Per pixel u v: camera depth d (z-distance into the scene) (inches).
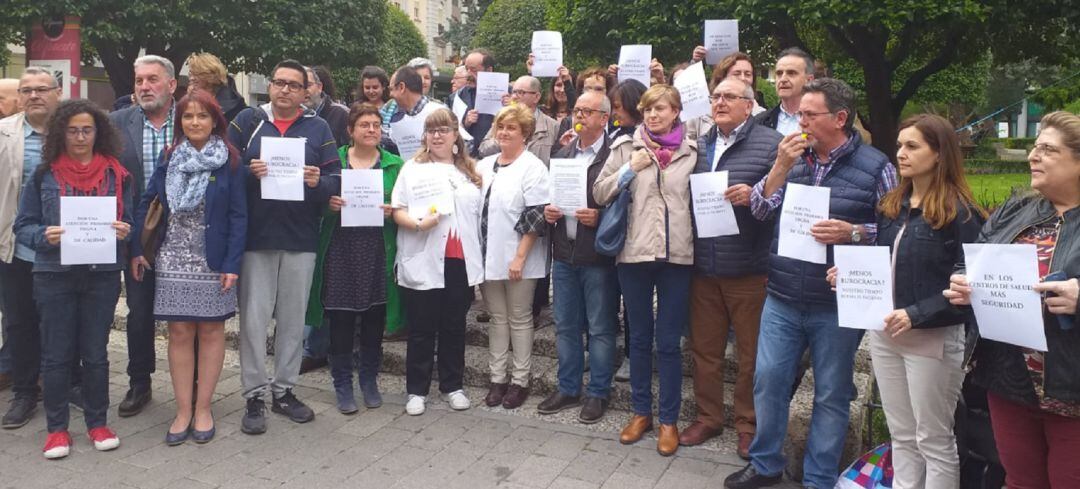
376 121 182.2
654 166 153.1
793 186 125.7
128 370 182.4
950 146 109.5
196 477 148.7
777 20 335.0
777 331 135.6
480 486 145.3
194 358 182.7
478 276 181.2
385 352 216.5
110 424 175.2
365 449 162.7
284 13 584.7
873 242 123.6
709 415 163.9
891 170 126.2
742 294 151.9
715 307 157.3
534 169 179.0
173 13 535.8
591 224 166.7
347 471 151.9
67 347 156.8
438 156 182.4
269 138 162.2
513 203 177.8
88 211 147.9
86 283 155.9
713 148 154.8
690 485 144.9
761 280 150.9
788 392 137.7
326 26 606.9
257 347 170.6
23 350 175.5
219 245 158.4
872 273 111.4
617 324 192.7
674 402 159.3
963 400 123.6
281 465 154.6
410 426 175.8
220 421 177.9
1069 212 94.7
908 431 119.1
